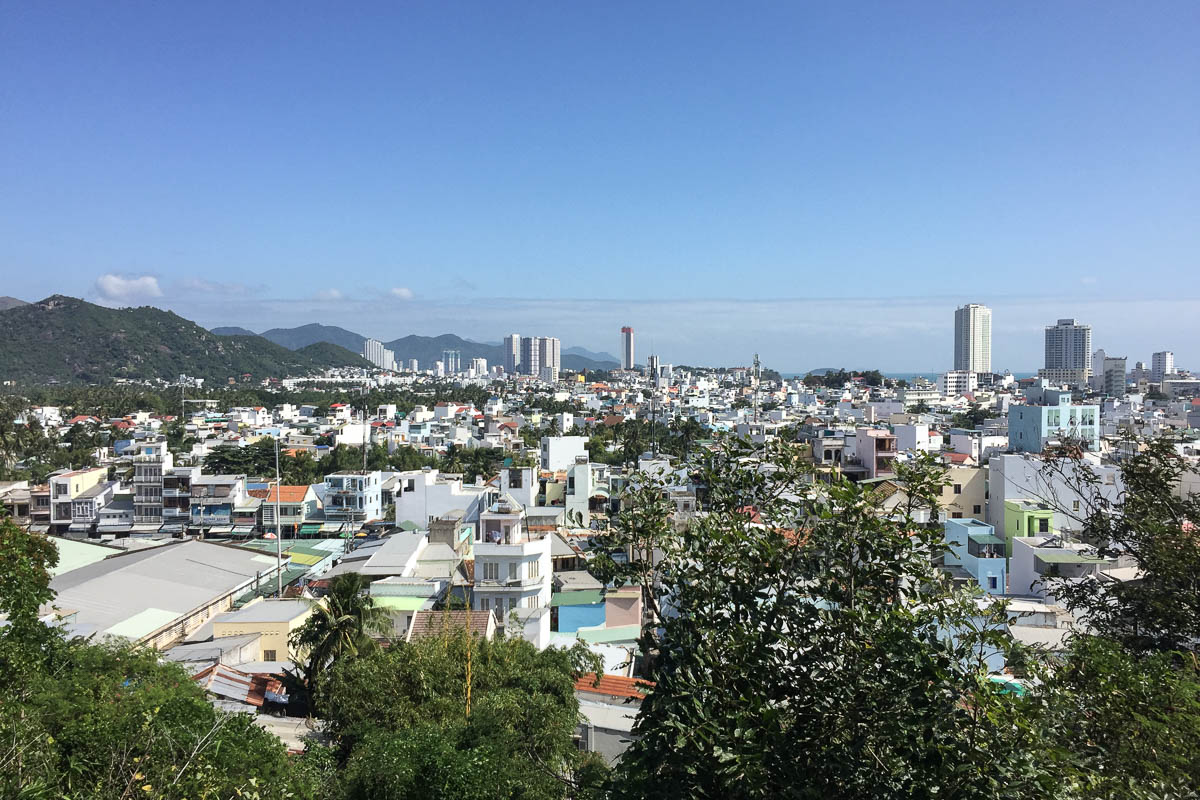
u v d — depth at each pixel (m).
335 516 80.88
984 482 50.38
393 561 47.59
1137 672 11.03
